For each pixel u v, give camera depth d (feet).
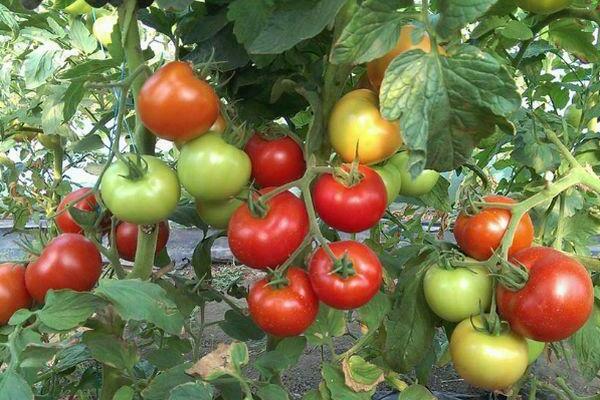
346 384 2.18
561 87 3.53
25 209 4.39
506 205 2.13
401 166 2.34
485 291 2.08
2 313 2.11
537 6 2.15
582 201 2.97
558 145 2.48
